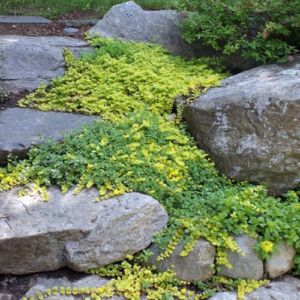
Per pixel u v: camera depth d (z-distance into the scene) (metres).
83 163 2.46
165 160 2.61
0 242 2.12
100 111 3.03
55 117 2.94
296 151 2.64
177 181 2.56
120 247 2.25
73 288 2.15
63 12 4.64
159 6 4.83
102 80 3.29
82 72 3.42
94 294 2.13
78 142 2.60
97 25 4.01
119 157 2.52
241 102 2.71
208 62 3.63
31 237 2.14
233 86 2.97
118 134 2.70
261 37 3.29
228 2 3.47
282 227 2.30
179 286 2.25
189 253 2.24
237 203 2.38
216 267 2.27
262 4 3.25
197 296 2.19
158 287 2.21
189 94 3.09
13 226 2.17
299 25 3.13
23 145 2.60
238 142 2.69
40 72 3.43
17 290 2.17
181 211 2.41
